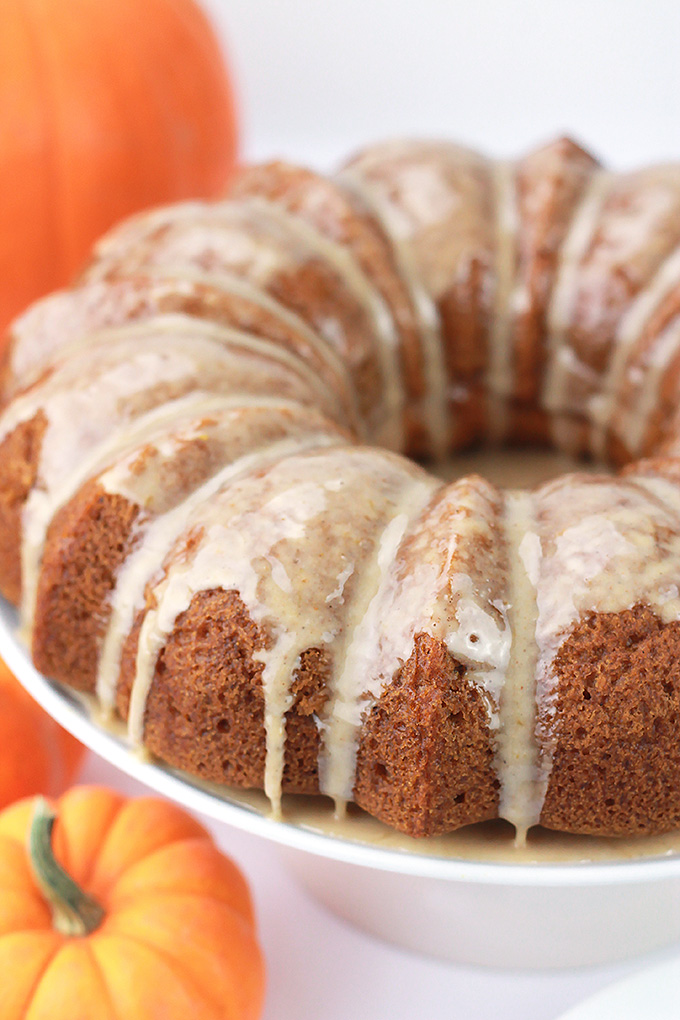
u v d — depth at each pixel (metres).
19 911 0.47
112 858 0.49
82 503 0.49
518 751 0.45
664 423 0.58
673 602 0.45
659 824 0.46
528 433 0.63
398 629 0.45
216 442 0.49
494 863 0.46
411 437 0.62
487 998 0.49
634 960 0.50
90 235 0.69
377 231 0.60
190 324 0.54
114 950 0.46
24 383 0.54
